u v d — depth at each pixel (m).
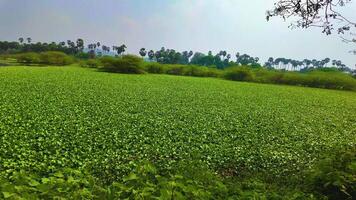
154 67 92.12
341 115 37.53
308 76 86.06
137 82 58.25
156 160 16.86
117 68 79.75
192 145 20.08
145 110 30.92
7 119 23.23
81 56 139.12
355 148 10.40
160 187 6.27
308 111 39.22
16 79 49.59
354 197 8.04
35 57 98.12
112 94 40.53
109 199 5.82
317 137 24.88
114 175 14.28
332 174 8.66
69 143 18.67
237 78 89.94
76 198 5.57
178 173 7.89
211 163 16.97
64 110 28.23
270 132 25.45
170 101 38.19
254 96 51.44
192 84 63.25
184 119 27.98
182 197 5.69
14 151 16.58
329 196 8.35
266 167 16.52
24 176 5.91
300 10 11.42
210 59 178.12
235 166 16.72
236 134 23.81
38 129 21.12
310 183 9.02
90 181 6.16
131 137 20.78
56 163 15.48
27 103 30.27
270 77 89.44
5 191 5.22
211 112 32.84
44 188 5.53
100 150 17.95
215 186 7.43
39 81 49.12
